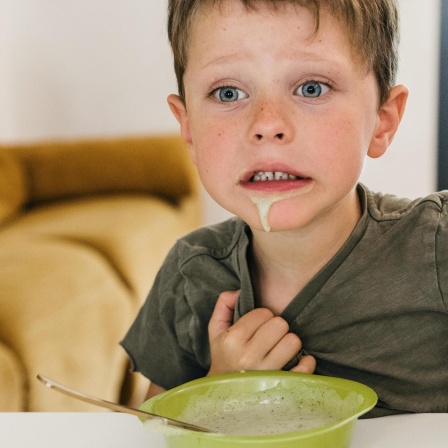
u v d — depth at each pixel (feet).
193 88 2.47
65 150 10.31
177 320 3.20
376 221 2.73
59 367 5.33
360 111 2.39
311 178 2.29
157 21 11.96
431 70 10.54
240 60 2.29
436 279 2.61
